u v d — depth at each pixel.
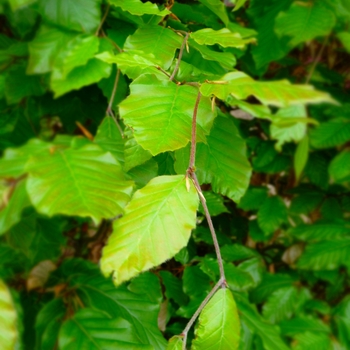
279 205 0.86
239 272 0.68
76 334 0.48
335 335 0.83
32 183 0.33
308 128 0.79
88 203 0.32
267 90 0.31
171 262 0.72
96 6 0.48
